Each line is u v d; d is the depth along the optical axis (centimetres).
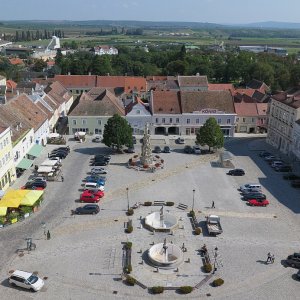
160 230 6438
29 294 4953
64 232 6412
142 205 7406
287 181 8744
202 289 5075
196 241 6197
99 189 7888
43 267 5497
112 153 10456
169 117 12031
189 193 7981
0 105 9381
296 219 6962
